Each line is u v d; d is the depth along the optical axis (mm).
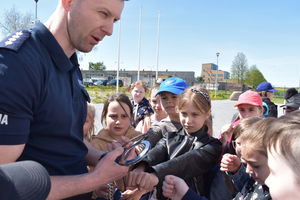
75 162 1252
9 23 20906
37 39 1059
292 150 613
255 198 1347
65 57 1130
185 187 1381
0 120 824
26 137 925
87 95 1437
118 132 2500
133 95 4520
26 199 489
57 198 933
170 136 1855
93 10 1062
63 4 1126
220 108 16297
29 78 921
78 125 1300
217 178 1650
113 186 1528
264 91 4871
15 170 521
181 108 1772
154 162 1688
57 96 1087
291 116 706
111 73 52406
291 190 605
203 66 83062
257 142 1189
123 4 1149
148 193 1886
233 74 42688
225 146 1809
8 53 900
